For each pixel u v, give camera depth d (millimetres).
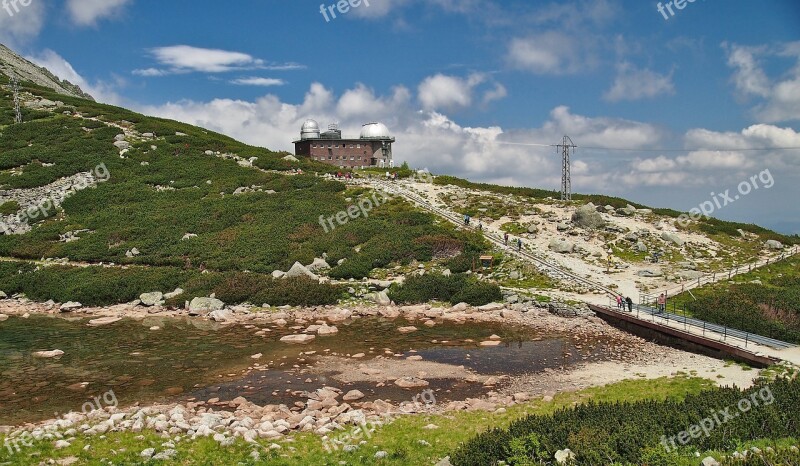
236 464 16297
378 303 44125
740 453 14547
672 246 56250
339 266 51062
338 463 16453
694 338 31203
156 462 16281
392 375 27359
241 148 90750
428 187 77125
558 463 14609
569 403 22359
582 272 48656
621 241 56531
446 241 54594
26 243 55969
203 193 69750
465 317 40656
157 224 60531
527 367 28828
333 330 36906
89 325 38906
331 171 84062
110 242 56375
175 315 41969
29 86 107938
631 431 15930
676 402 20312
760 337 31031
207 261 52344
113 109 101000
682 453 15031
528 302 42531
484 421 20203
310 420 20266
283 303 43938
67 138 81938
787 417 17219
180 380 26656
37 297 45688
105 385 25875
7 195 65062
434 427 19516
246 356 30953
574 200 73250
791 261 51531
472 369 28516
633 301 40844
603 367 28609
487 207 66688
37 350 32125
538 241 56438
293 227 59531
